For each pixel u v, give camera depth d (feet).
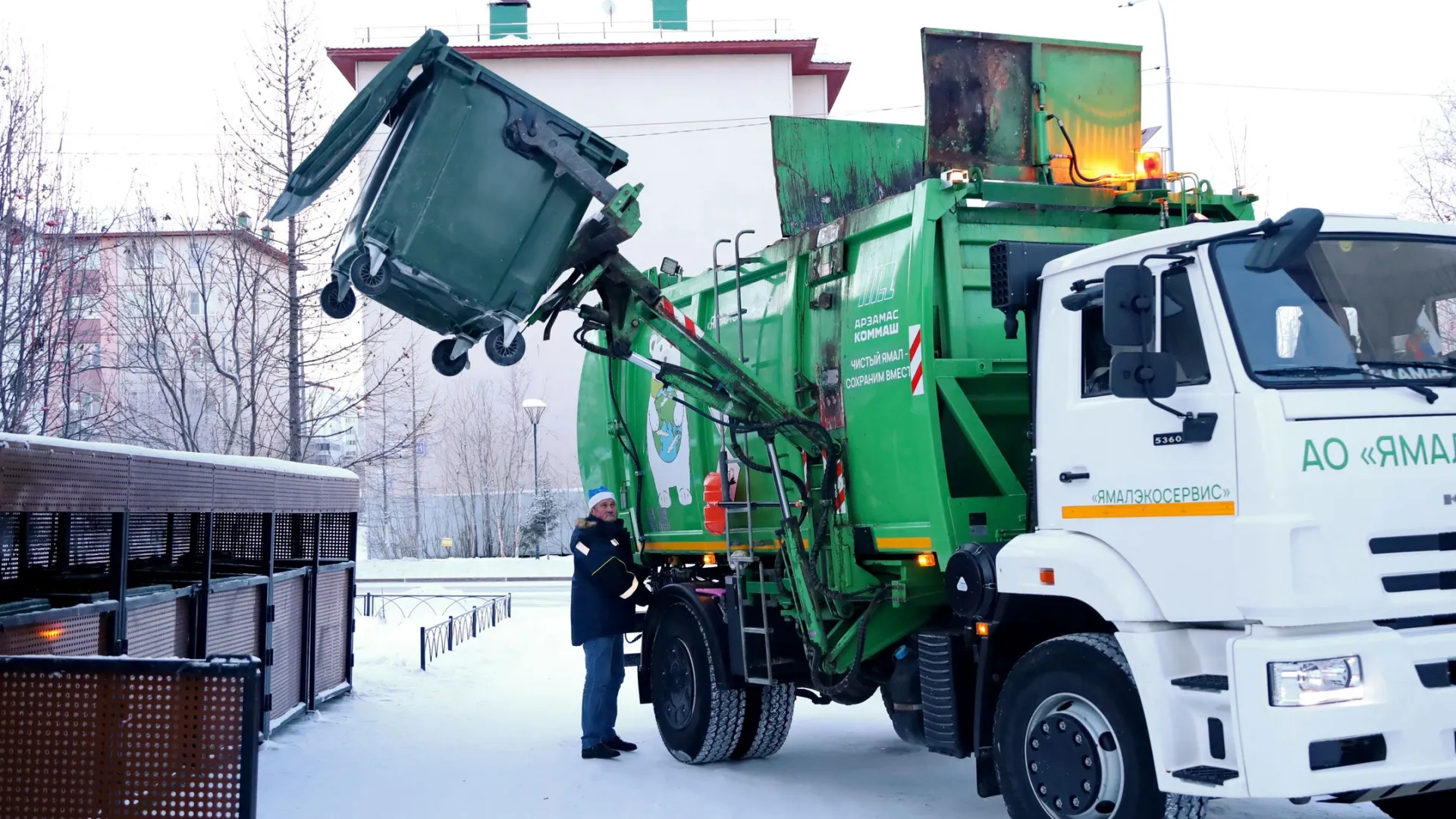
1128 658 15.49
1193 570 14.96
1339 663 13.94
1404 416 14.88
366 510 137.90
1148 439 15.71
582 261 21.58
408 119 19.99
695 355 22.48
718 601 25.54
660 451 29.32
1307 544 14.08
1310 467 14.26
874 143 25.93
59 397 41.37
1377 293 15.76
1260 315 15.06
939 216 20.02
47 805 13.14
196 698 13.00
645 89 142.72
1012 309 18.13
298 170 18.99
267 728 26.91
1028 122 22.54
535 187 20.08
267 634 26.94
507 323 20.16
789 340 23.70
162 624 21.90
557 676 39.47
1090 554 16.25
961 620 20.31
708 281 27.68
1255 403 14.40
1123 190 21.81
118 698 13.14
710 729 24.90
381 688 35.73
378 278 19.12
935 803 21.61
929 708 19.19
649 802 22.02
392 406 117.39
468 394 136.36
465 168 19.61
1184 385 15.34
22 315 37.78
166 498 21.26
